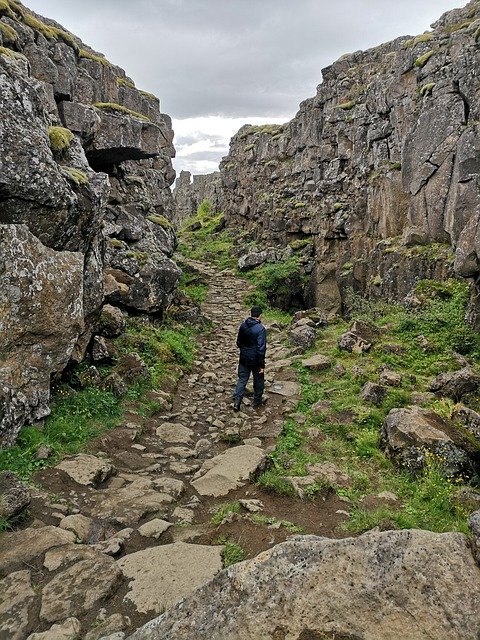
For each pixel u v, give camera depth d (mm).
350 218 20141
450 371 9906
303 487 5961
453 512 5535
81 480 6031
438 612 2756
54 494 5648
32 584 4031
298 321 15875
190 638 2916
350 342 11977
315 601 2922
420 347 11250
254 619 2895
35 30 12000
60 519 5145
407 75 17406
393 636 2699
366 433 7762
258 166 32531
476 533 3105
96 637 3438
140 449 7379
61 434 7098
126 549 4711
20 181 7156
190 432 8328
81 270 8008
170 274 14242
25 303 7039
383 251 16766
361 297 18062
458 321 11805
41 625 3596
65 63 12680
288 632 2807
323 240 22109
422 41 16797
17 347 7004
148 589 3971
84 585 3973
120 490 5957
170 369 11234
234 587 3102
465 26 16109
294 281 23531
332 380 10562
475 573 2926
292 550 3238
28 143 7352
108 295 12016
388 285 16078
